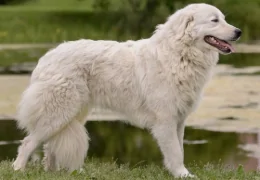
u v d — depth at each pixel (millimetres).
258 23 40562
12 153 12641
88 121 16219
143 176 8914
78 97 9141
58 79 9047
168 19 9242
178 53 8867
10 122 15312
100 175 8883
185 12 8883
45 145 9570
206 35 8836
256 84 20312
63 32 41469
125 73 9164
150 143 14094
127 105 9297
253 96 18172
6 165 9555
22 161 9195
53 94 9047
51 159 9531
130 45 9383
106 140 14305
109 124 16125
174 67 8867
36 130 9172
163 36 9016
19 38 40125
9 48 35188
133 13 40031
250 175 9055
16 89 19688
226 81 21062
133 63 9148
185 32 8789
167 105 8961
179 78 8867
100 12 43812
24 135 14422
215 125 15016
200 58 8891
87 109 9531
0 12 45812
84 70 9195
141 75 9055
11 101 17594
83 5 52250
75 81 9109
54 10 47219
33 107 9086
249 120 15383
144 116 9227
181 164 9102
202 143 13680
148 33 39594
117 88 9219
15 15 44969
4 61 29062
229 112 16203
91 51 9250
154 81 8961
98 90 9320
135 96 9188
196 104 9258
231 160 12164
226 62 27578
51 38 40094
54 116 9078
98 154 12953
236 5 41281
